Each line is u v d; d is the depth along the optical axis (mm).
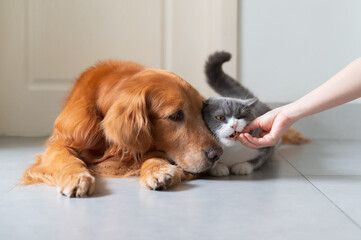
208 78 2365
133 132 1548
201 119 1660
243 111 1690
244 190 1454
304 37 2818
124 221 1124
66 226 1088
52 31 2910
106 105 1651
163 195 1382
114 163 1653
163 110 1574
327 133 2895
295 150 2428
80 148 1667
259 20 2818
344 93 1331
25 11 2896
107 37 2924
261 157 1827
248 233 1036
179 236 1017
